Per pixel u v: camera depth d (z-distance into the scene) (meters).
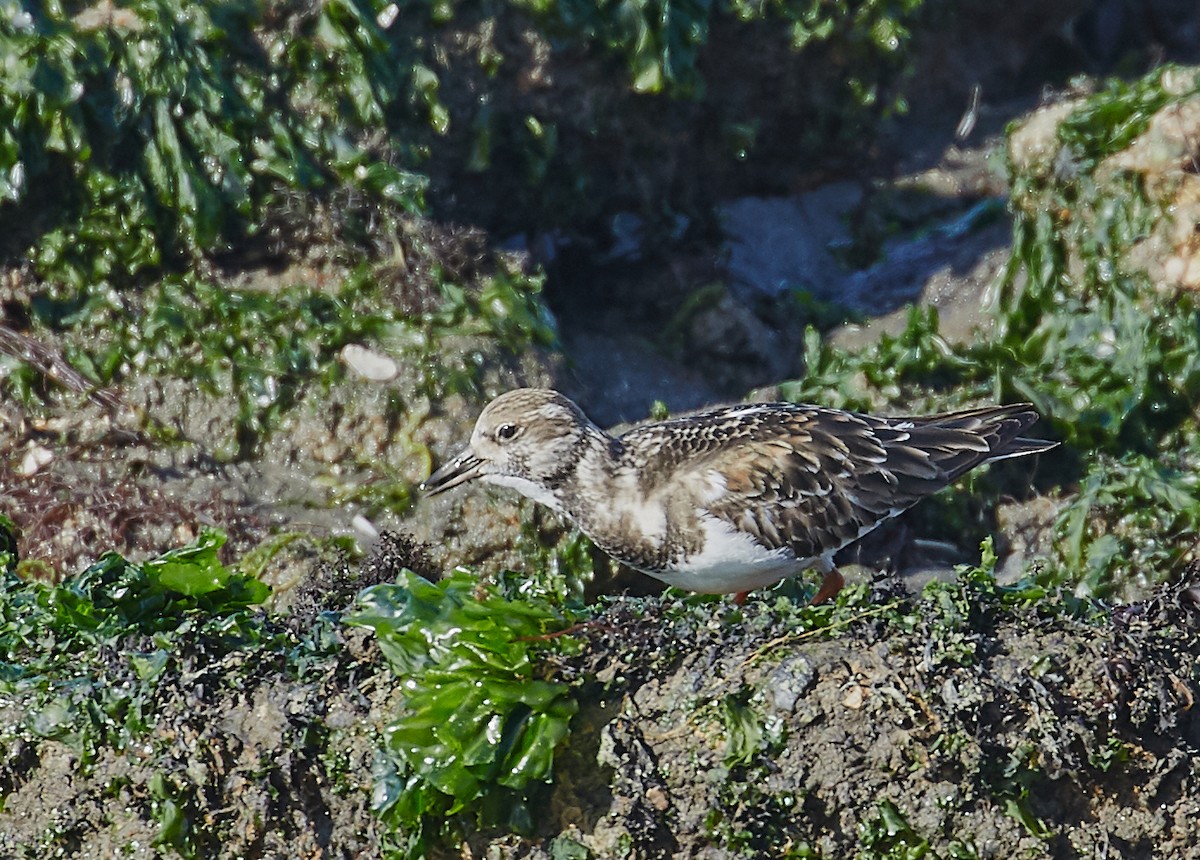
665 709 8.62
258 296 13.48
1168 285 13.65
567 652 8.81
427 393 13.11
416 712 8.50
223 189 13.46
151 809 8.80
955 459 10.73
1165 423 13.54
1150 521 12.84
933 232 15.82
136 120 13.31
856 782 8.50
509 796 8.59
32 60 13.02
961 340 14.75
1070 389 13.56
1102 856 8.65
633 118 14.95
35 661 9.31
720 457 10.14
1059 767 8.56
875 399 13.70
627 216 15.33
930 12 16.33
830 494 10.27
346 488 12.80
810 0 15.46
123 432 12.91
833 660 8.60
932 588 9.00
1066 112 14.29
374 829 8.73
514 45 14.21
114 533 12.46
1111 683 8.66
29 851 8.98
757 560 10.18
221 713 8.85
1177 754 8.68
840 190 16.33
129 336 13.27
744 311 14.72
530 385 13.45
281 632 9.36
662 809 8.52
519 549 12.48
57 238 13.34
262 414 13.08
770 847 8.53
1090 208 14.05
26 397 13.00
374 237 13.72
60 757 8.96
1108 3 17.78
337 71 13.75
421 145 14.07
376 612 8.89
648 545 10.17
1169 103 13.83
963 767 8.48
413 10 13.96
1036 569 10.38
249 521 12.59
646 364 14.54
